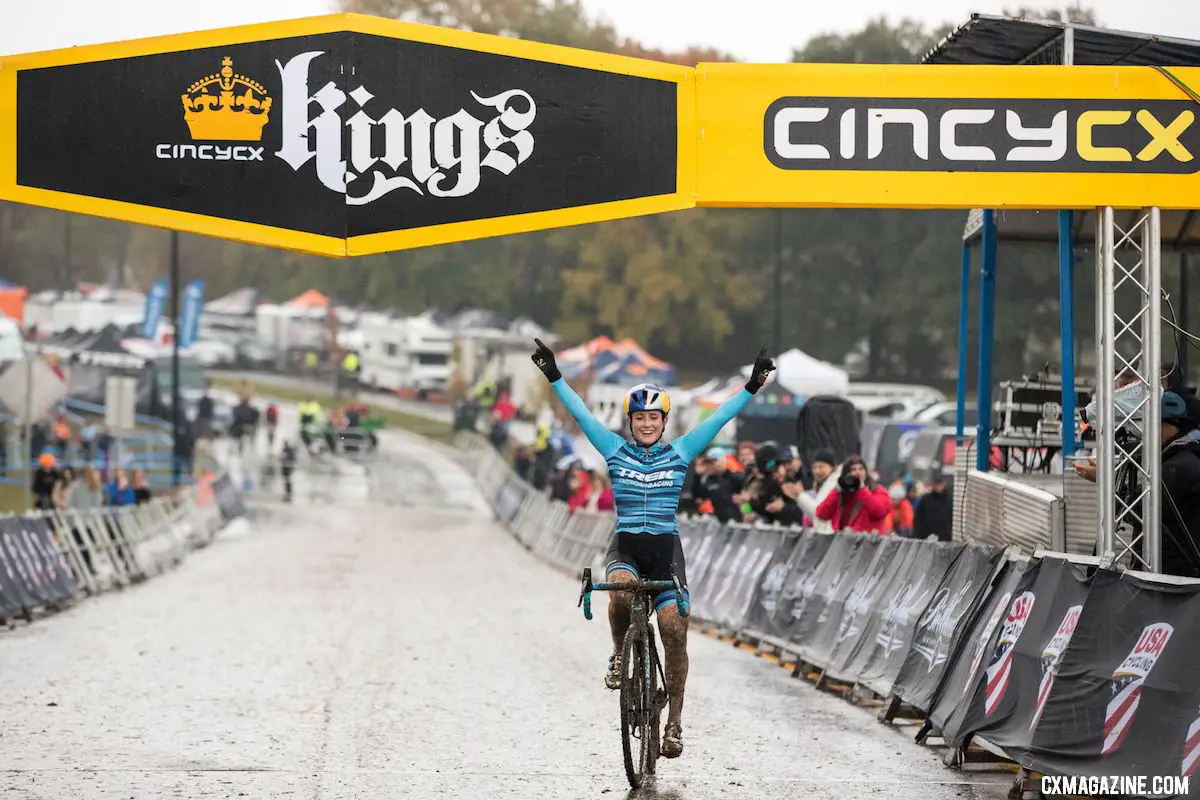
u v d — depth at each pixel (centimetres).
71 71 1925
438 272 17225
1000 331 12469
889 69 1923
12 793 1515
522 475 8775
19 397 5288
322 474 9838
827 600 2509
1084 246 2989
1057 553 1636
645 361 9862
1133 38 2228
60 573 3747
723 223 15750
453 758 1728
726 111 1927
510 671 2494
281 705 2100
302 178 1927
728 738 1895
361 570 5053
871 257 15438
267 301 16500
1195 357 8969
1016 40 2344
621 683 1530
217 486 7769
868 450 5928
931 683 1892
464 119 1927
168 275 19725
